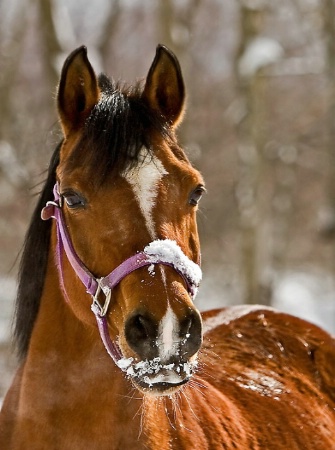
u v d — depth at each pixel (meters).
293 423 4.81
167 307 3.27
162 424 3.90
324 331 5.90
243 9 20.53
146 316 3.25
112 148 3.54
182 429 3.99
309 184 34.03
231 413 4.48
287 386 5.13
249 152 20.73
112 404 3.79
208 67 32.66
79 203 3.62
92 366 3.80
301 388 5.23
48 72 18.62
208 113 31.52
